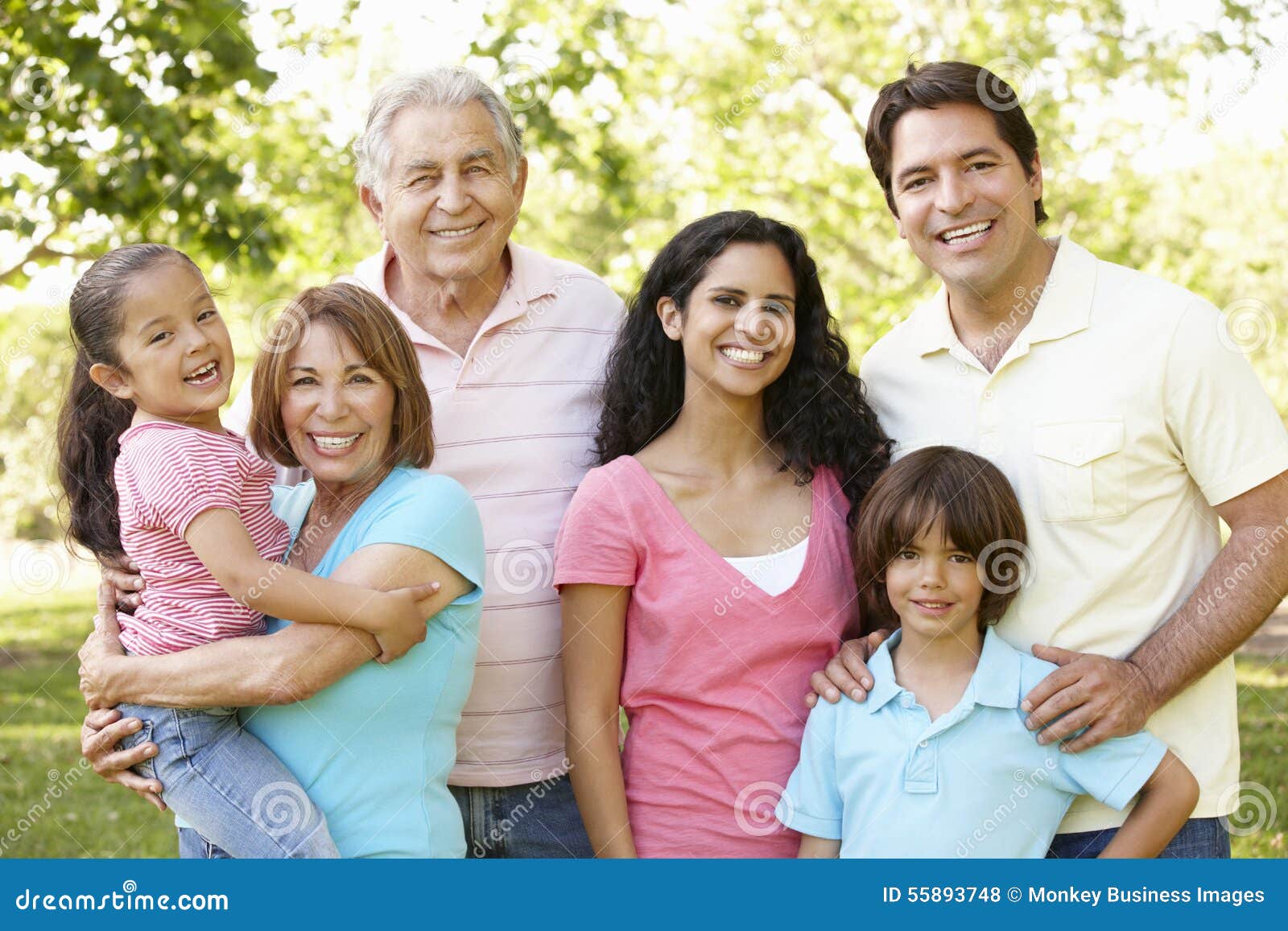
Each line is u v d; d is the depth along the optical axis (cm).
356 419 214
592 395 261
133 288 215
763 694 228
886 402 247
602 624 230
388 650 204
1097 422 219
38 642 714
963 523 215
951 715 216
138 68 596
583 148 744
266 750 211
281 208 705
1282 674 554
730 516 234
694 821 227
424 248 245
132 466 213
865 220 747
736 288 226
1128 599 221
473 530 217
